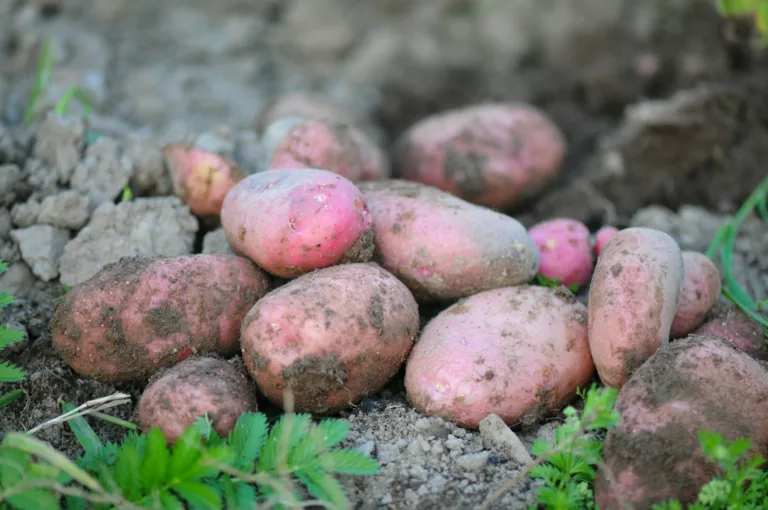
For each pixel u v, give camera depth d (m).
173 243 0.85
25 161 0.90
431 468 0.75
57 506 0.71
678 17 1.08
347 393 0.77
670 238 0.79
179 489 0.71
